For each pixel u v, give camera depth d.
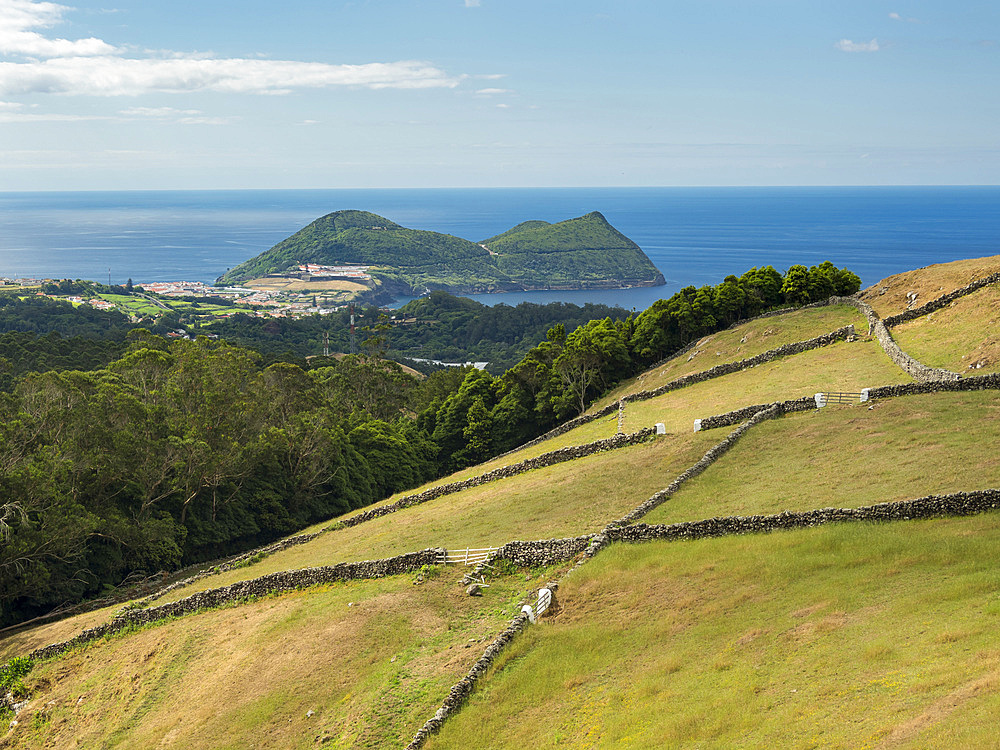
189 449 65.94
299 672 33.12
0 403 66.69
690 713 22.58
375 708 28.70
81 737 35.50
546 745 23.95
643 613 30.59
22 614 55.50
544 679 27.89
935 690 19.38
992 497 30.80
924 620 23.67
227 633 39.75
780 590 29.02
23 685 41.84
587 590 33.41
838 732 19.11
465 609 35.56
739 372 72.38
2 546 51.97
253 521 71.50
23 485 54.62
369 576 42.03
